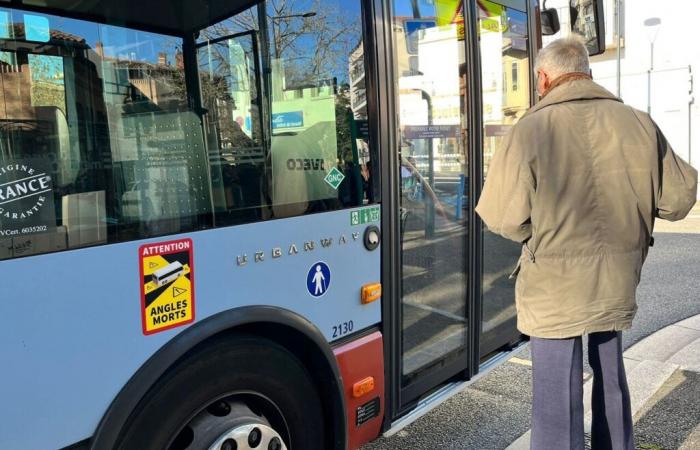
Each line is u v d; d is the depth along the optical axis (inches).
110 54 71.2
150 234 73.2
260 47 87.2
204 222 79.0
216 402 81.8
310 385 93.9
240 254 81.9
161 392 73.3
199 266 77.0
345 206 98.8
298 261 90.2
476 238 131.9
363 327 102.8
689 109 568.4
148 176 74.0
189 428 78.7
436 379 123.6
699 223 440.1
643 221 92.9
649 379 159.0
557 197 89.8
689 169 97.7
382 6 105.9
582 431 97.7
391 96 107.3
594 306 91.0
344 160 99.0
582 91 93.4
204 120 80.4
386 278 107.0
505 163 93.1
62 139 66.6
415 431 136.9
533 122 92.3
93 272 66.8
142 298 71.1
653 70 585.3
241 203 83.6
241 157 84.2
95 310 67.0
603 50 168.7
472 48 128.1
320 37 95.3
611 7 602.2
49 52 66.1
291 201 90.3
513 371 173.2
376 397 105.3
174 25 77.4
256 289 84.0
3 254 61.3
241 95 84.7
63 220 65.9
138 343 70.8
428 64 117.1
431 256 120.9
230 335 82.7
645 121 94.0
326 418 98.4
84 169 68.3
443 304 125.3
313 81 94.3
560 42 98.1
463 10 126.3
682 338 192.9
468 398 154.3
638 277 94.2
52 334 63.6
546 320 93.0
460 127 126.7
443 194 123.4
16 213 62.5
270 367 86.4
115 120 71.4
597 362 101.0
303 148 92.4
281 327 88.7
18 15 63.8
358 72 101.4
